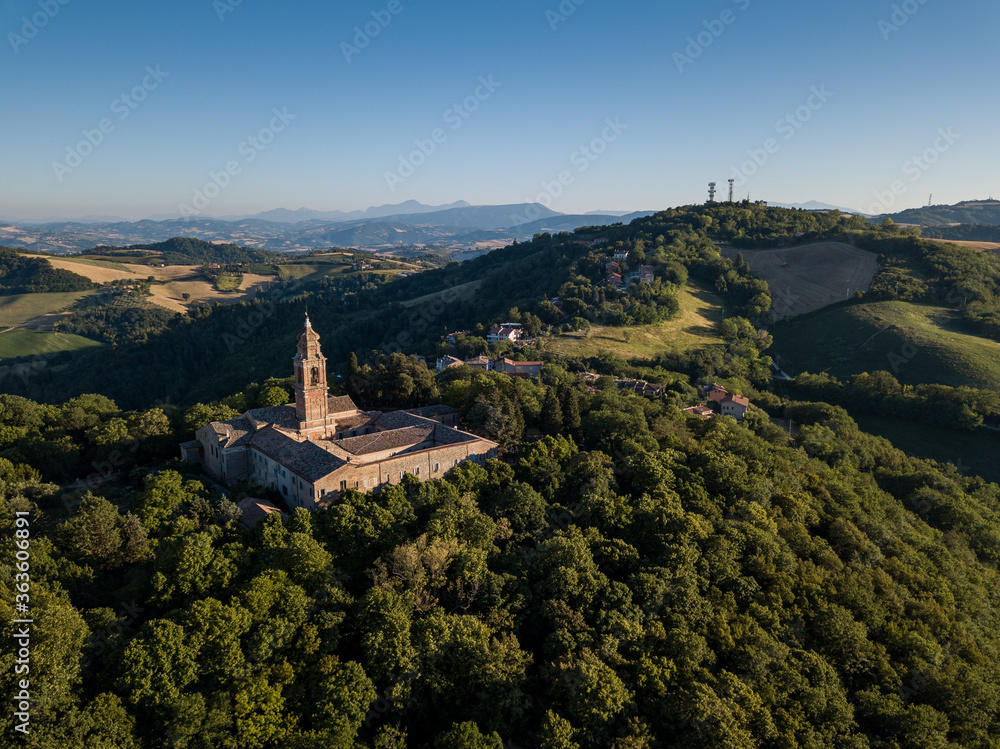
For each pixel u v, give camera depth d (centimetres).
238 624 5481
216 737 4994
